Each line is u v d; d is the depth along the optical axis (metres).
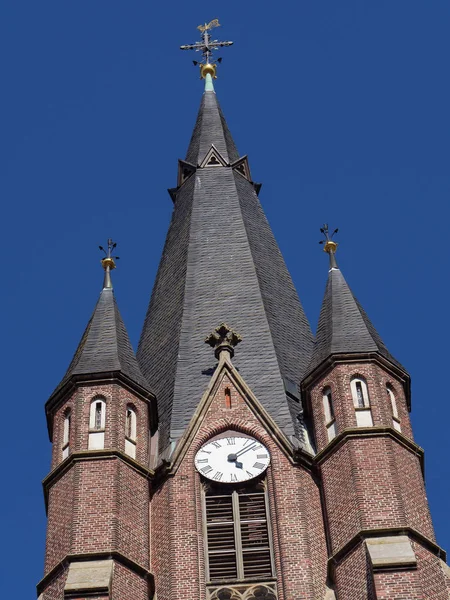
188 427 69.94
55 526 66.31
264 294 80.38
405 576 61.19
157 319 81.50
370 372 70.75
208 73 107.50
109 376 71.19
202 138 96.81
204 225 86.75
